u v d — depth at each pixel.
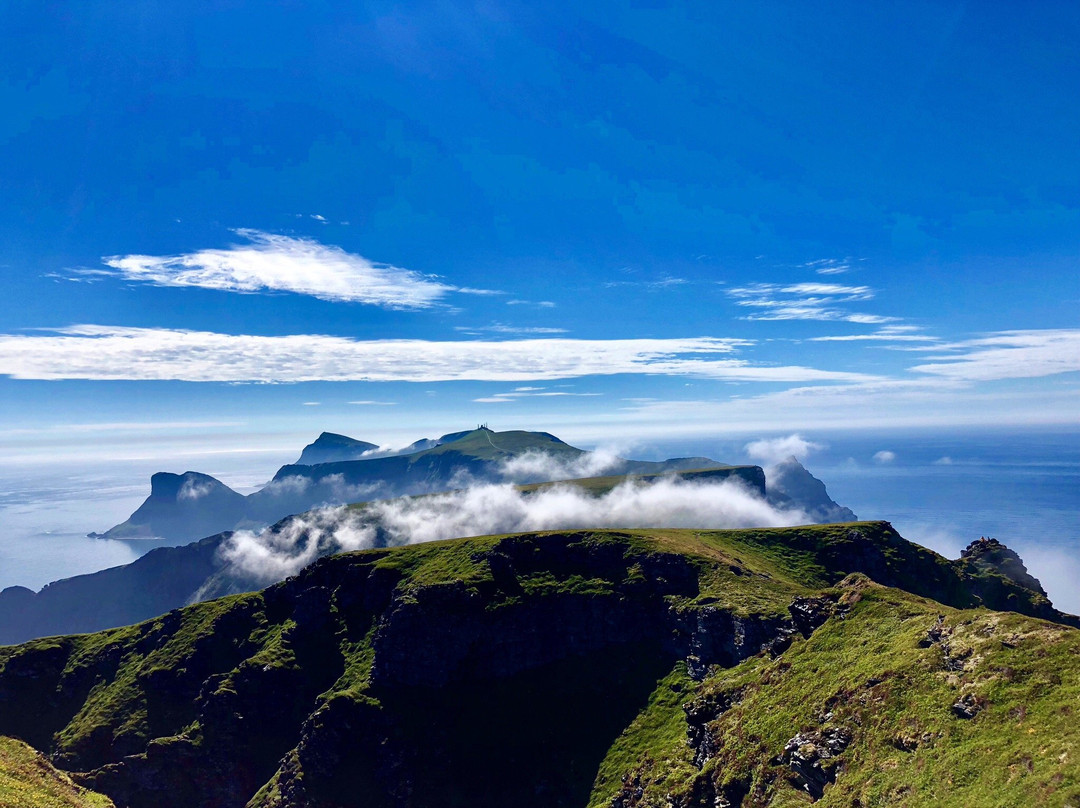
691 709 96.44
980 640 62.62
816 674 78.25
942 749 53.47
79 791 73.81
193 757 161.25
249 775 161.62
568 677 161.88
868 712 64.06
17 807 57.56
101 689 192.12
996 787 46.25
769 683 84.50
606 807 112.62
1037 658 55.88
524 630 170.12
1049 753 45.56
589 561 186.12
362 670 173.62
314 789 144.25
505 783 140.25
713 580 162.62
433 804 138.75
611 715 148.38
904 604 82.25
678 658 154.25
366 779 146.25
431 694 162.25
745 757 72.06
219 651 194.75
